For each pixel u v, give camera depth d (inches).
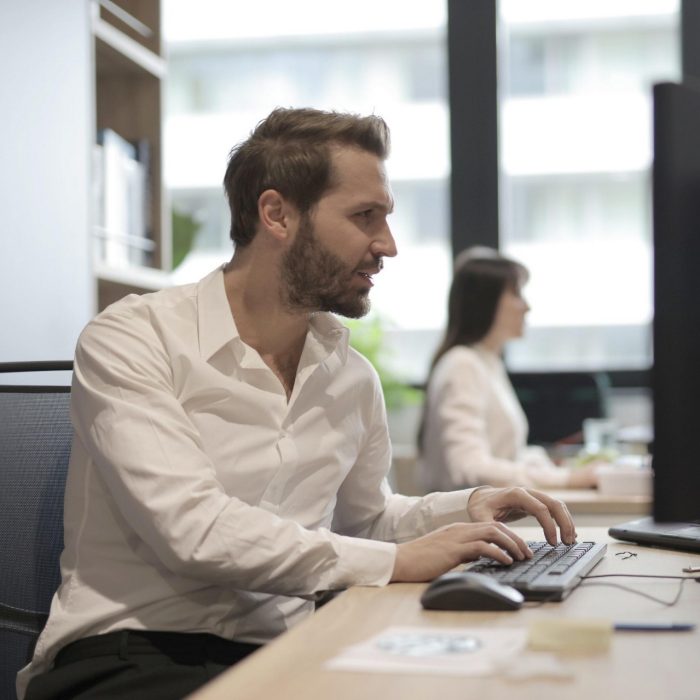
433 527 66.6
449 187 185.0
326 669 35.8
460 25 184.1
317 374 64.0
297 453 62.8
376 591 51.2
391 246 62.7
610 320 183.5
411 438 184.9
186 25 189.9
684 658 37.1
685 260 44.6
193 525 53.4
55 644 57.5
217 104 189.5
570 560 54.9
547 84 184.7
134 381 58.0
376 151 63.2
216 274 64.7
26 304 90.2
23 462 64.6
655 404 44.9
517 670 35.2
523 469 125.3
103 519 59.7
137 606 57.9
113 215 108.0
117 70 115.8
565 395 157.2
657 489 44.9
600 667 36.0
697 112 45.1
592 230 183.6
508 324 136.6
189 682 55.2
